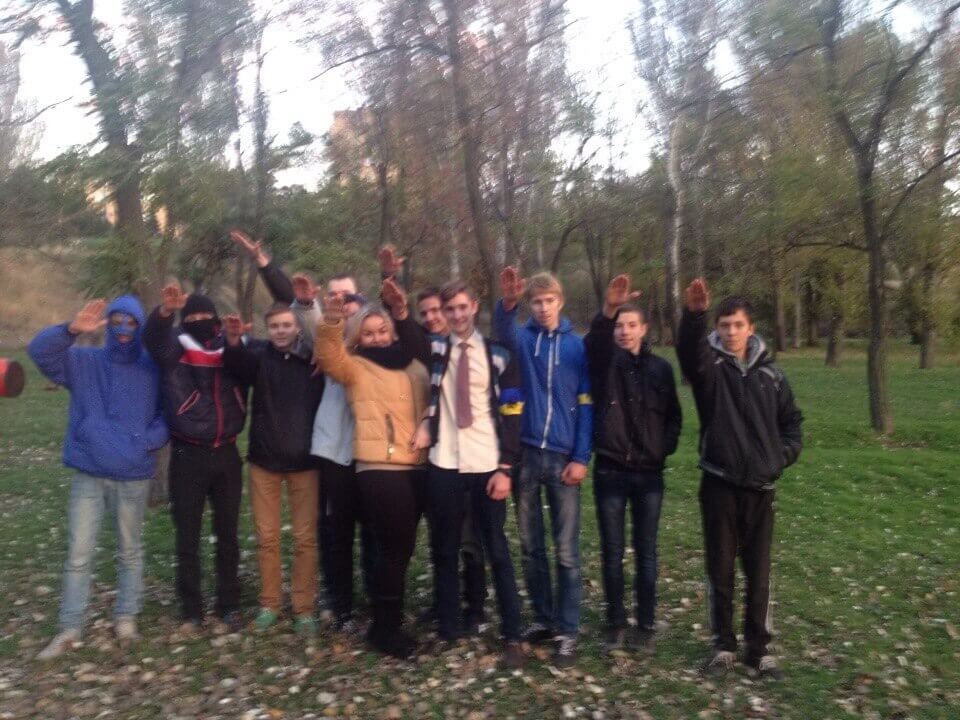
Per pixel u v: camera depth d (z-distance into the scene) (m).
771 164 15.73
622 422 5.11
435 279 18.92
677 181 20.77
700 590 6.52
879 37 12.58
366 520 5.38
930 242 20.05
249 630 5.52
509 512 9.12
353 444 5.32
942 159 13.39
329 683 4.81
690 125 17.27
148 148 7.32
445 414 5.08
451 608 5.25
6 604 6.03
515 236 15.77
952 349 26.14
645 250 32.31
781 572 7.11
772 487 4.90
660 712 4.48
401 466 5.10
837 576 6.99
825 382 25.61
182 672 4.95
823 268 26.05
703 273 26.61
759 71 12.25
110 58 7.51
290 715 4.46
